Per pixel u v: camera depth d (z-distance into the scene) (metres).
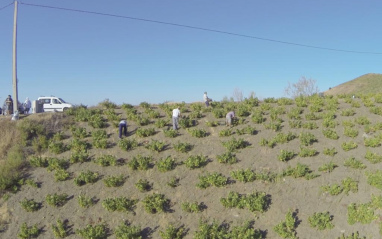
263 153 18.78
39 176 17.38
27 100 30.72
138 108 26.08
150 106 26.72
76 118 22.89
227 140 20.23
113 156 18.67
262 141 19.50
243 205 14.88
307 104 26.17
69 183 16.89
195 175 17.16
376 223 13.70
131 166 17.55
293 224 13.67
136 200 15.63
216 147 19.53
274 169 17.39
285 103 26.36
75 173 17.58
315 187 15.97
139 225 14.38
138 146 19.78
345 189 15.60
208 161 18.17
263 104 25.70
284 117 23.41
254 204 14.73
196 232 13.50
